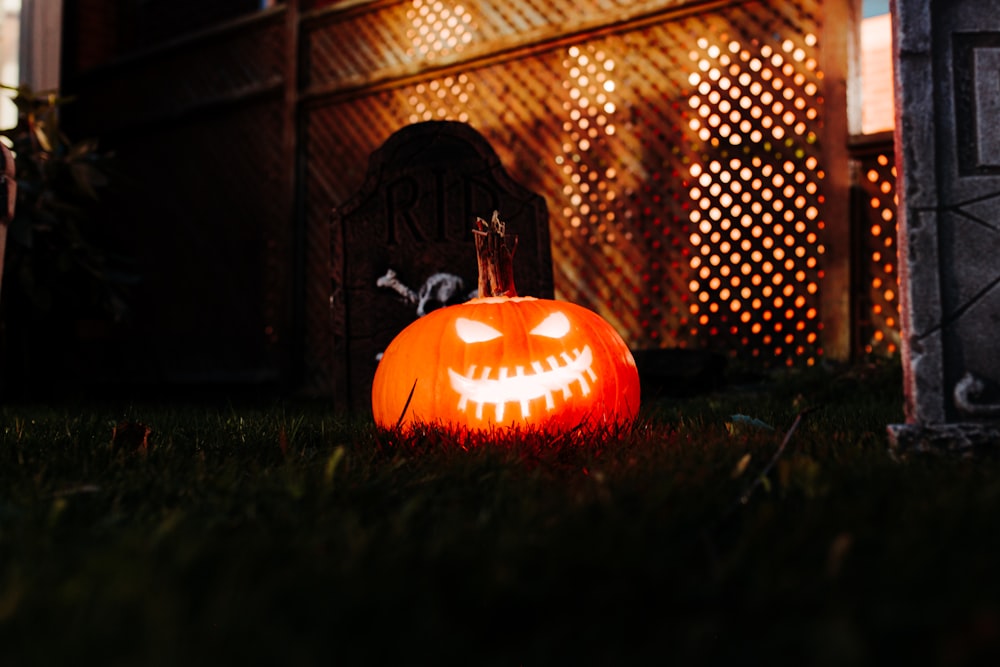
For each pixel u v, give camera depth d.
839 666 0.76
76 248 6.44
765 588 0.96
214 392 7.68
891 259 5.23
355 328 4.29
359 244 4.32
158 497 1.61
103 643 0.82
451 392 2.53
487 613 0.97
